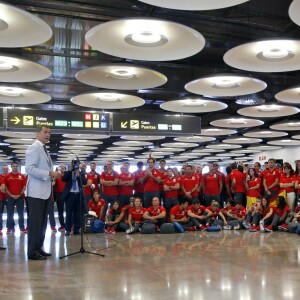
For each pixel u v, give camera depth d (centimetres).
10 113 893
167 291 391
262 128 1566
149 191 1028
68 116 930
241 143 1911
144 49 545
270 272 474
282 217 973
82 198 699
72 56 717
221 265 521
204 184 1125
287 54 584
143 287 407
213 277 451
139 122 978
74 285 418
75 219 917
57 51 714
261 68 636
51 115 916
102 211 977
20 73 659
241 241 774
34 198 566
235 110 1295
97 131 947
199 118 1026
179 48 540
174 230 958
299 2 411
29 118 902
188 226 998
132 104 916
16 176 985
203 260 560
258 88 765
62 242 772
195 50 538
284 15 600
